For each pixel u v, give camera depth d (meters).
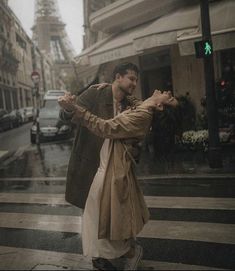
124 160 3.73
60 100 3.70
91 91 4.04
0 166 12.74
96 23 19.52
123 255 3.90
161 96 3.80
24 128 34.22
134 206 3.72
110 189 3.69
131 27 18.34
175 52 15.55
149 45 12.62
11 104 60.53
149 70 17.41
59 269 4.24
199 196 7.20
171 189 7.86
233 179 8.35
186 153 11.88
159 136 11.98
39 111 22.27
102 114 3.95
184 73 15.23
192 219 5.88
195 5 13.66
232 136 11.79
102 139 3.90
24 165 12.59
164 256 4.57
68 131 20.48
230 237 5.07
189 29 11.77
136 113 3.72
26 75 77.25
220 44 10.59
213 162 9.39
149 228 5.57
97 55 16.20
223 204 6.59
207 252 4.63
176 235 5.24
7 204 7.45
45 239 5.34
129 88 3.91
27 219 6.36
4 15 56.66
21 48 73.06
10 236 5.53
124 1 17.08
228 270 4.13
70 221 6.15
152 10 16.33
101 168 3.86
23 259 4.61
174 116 11.85
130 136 3.72
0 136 27.20
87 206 3.88
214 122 9.38
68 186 4.04
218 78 13.21
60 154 14.66
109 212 3.66
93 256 3.80
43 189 8.72
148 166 10.27
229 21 11.03
